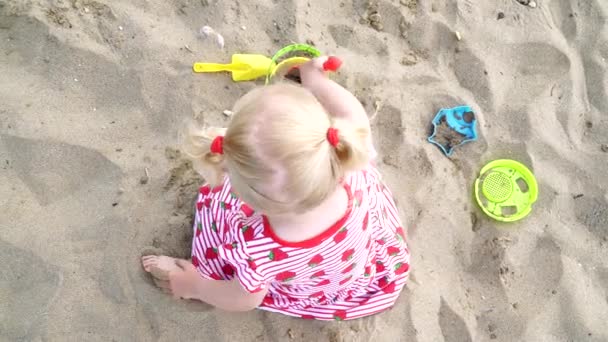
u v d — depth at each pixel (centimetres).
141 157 190
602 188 216
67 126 187
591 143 225
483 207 207
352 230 142
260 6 219
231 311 177
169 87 200
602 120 229
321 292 171
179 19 211
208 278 170
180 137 195
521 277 199
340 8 228
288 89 118
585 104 231
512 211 208
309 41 219
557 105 228
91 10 203
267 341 178
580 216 212
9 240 169
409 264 192
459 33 232
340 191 134
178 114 198
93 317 167
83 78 195
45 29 196
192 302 176
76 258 172
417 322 186
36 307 164
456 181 212
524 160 218
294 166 112
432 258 198
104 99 194
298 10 221
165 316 172
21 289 165
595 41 241
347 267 154
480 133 219
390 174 207
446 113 219
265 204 122
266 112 112
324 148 114
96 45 199
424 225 202
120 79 197
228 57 211
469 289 196
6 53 192
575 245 206
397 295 184
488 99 225
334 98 175
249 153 113
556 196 214
